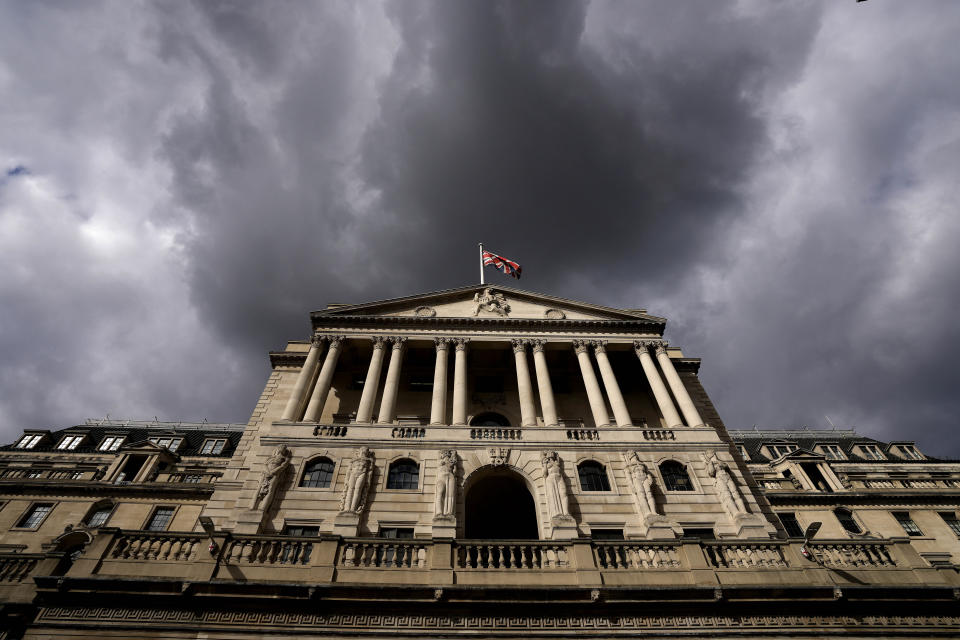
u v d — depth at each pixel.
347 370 37.38
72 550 34.47
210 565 19.48
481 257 46.12
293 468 27.09
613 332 37.03
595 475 28.02
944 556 36.59
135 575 19.12
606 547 21.12
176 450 48.06
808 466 44.53
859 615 19.80
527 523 32.12
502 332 36.19
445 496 25.19
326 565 19.73
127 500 37.31
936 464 47.91
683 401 32.56
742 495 27.47
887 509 39.69
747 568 20.84
